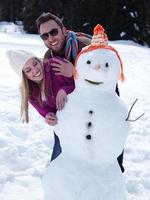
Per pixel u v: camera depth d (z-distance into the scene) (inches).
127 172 183.2
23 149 201.3
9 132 219.8
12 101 279.1
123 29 1064.8
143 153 208.5
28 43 699.4
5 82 335.9
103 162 116.6
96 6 1090.7
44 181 120.0
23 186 166.1
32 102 127.4
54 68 121.7
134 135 234.4
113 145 114.8
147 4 1021.8
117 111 114.8
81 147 115.1
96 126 113.3
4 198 155.3
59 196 116.7
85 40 130.0
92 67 110.3
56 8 1159.6
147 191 168.4
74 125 114.6
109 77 112.1
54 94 122.9
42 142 212.1
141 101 311.4
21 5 1387.8
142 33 1037.2
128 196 163.5
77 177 115.0
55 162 119.3
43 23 129.1
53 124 119.5
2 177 170.7
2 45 602.5
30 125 234.1
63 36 130.2
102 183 115.1
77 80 115.8
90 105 114.2
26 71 121.5
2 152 193.6
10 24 1353.3
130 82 388.8
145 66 504.7
